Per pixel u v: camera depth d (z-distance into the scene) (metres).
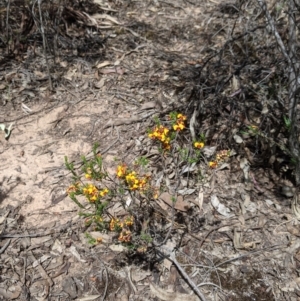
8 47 1.05
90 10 1.21
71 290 0.67
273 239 0.74
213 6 1.27
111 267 0.70
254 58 1.01
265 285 0.69
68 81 1.00
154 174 0.81
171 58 1.08
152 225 0.74
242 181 0.82
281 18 1.05
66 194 0.79
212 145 0.86
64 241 0.72
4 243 0.72
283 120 0.85
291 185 0.81
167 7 1.27
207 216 0.77
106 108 0.94
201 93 0.90
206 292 0.68
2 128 0.89
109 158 0.84
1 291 0.66
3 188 0.80
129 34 1.15
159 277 0.69
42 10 1.07
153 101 0.96
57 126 0.91
